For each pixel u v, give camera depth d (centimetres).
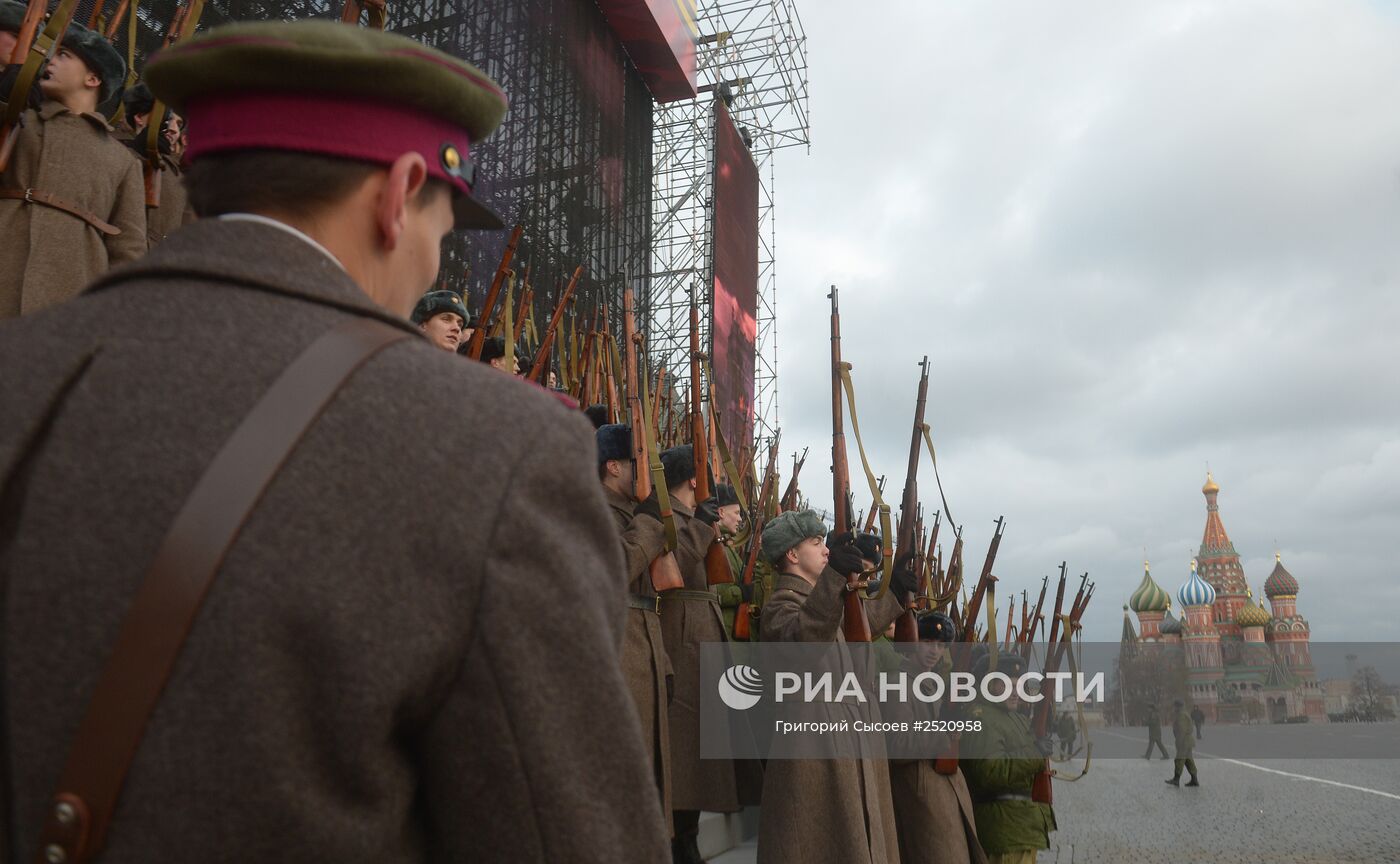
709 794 407
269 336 72
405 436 69
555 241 2042
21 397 67
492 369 80
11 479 65
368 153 83
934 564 748
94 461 64
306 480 65
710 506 411
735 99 3422
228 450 65
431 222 90
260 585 62
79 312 73
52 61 243
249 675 60
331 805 62
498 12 1938
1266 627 10331
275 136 81
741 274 2872
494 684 66
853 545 352
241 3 1091
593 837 67
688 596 428
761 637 378
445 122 89
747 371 2838
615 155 2467
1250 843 802
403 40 85
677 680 417
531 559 69
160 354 69
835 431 391
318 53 79
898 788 409
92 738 59
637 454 362
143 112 305
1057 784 1514
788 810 341
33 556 62
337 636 62
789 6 3412
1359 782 1529
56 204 235
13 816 60
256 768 59
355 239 84
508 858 66
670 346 2638
